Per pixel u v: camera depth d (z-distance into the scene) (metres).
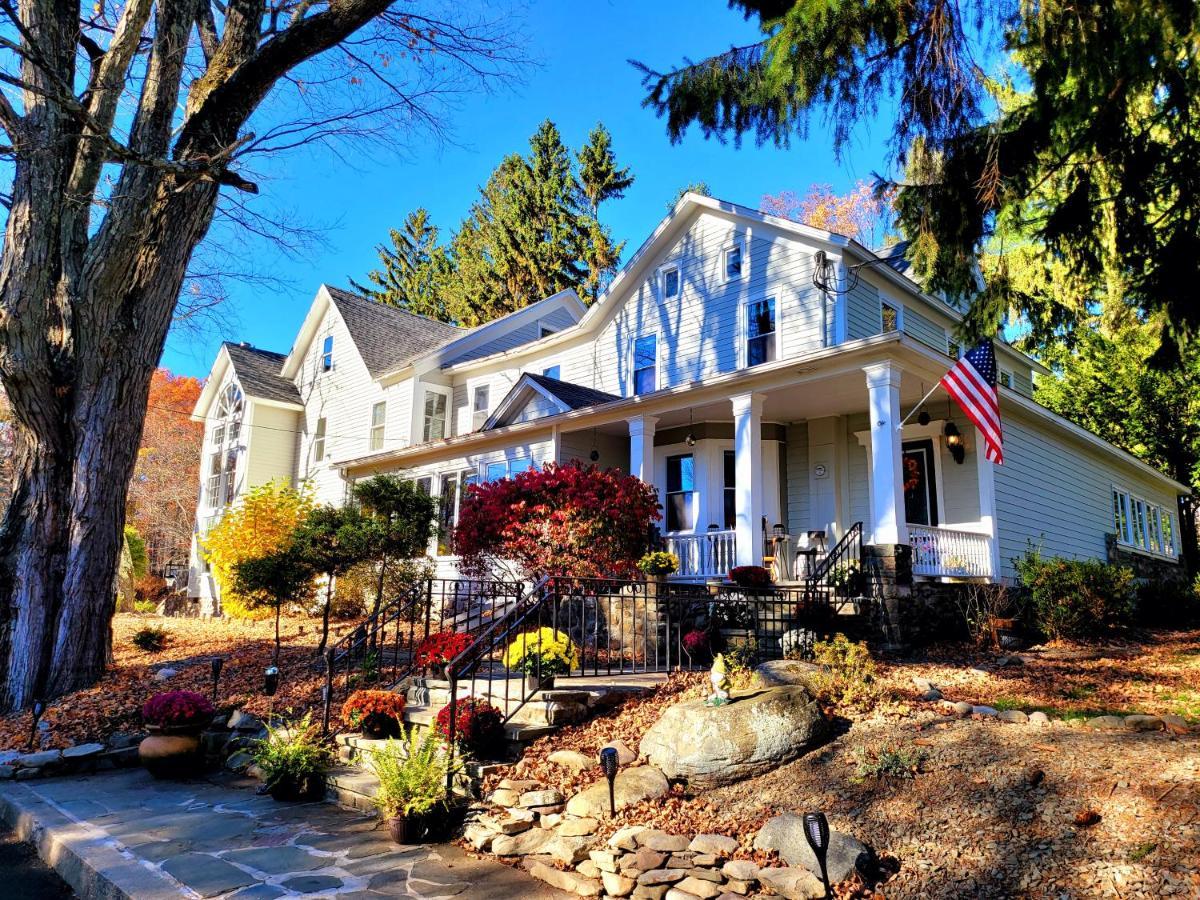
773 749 5.48
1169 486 21.73
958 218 7.63
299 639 12.98
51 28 10.00
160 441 32.59
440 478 18.41
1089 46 6.14
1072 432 15.04
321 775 6.67
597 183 38.75
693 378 16.28
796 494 14.77
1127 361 21.64
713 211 16.34
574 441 15.51
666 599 8.84
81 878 4.95
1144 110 9.19
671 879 4.22
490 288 39.56
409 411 21.70
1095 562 12.23
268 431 25.42
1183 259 7.54
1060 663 8.77
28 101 10.07
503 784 5.65
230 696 9.16
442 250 46.09
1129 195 7.74
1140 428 22.02
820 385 11.93
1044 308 9.96
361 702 7.32
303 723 7.17
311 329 26.56
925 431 13.42
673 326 16.94
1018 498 13.22
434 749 5.91
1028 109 7.49
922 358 11.00
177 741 7.46
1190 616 13.95
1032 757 5.00
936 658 9.23
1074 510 15.66
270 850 5.18
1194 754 4.77
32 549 9.88
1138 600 13.50
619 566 10.55
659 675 7.89
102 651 10.27
